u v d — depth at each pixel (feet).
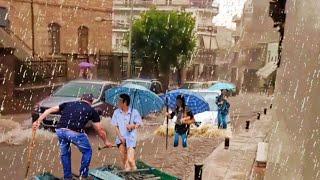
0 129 41.06
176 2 184.85
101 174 19.67
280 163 12.21
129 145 25.49
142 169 21.17
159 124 54.70
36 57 78.07
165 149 37.65
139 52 111.04
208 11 189.57
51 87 71.46
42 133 39.45
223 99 48.21
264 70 147.95
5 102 58.80
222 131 46.21
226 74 189.57
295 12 11.84
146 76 112.88
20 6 81.76
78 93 45.09
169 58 112.27
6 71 59.98
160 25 109.40
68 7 94.32
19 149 33.53
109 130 41.55
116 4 174.50
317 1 9.24
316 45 8.95
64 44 94.32
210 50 188.03
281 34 21.44
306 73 9.54
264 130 51.44
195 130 45.34
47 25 88.99
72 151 33.78
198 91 54.85
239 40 184.55
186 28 112.57
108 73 101.40
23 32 82.89
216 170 29.53
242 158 33.65
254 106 98.32
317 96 8.46
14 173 26.94
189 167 30.99
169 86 118.11
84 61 90.63
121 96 25.86
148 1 178.09
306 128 8.94
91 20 101.60
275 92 17.85
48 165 29.43
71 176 22.04
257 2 158.92
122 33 168.96
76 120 21.83
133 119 25.81
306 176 8.61
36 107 41.75
